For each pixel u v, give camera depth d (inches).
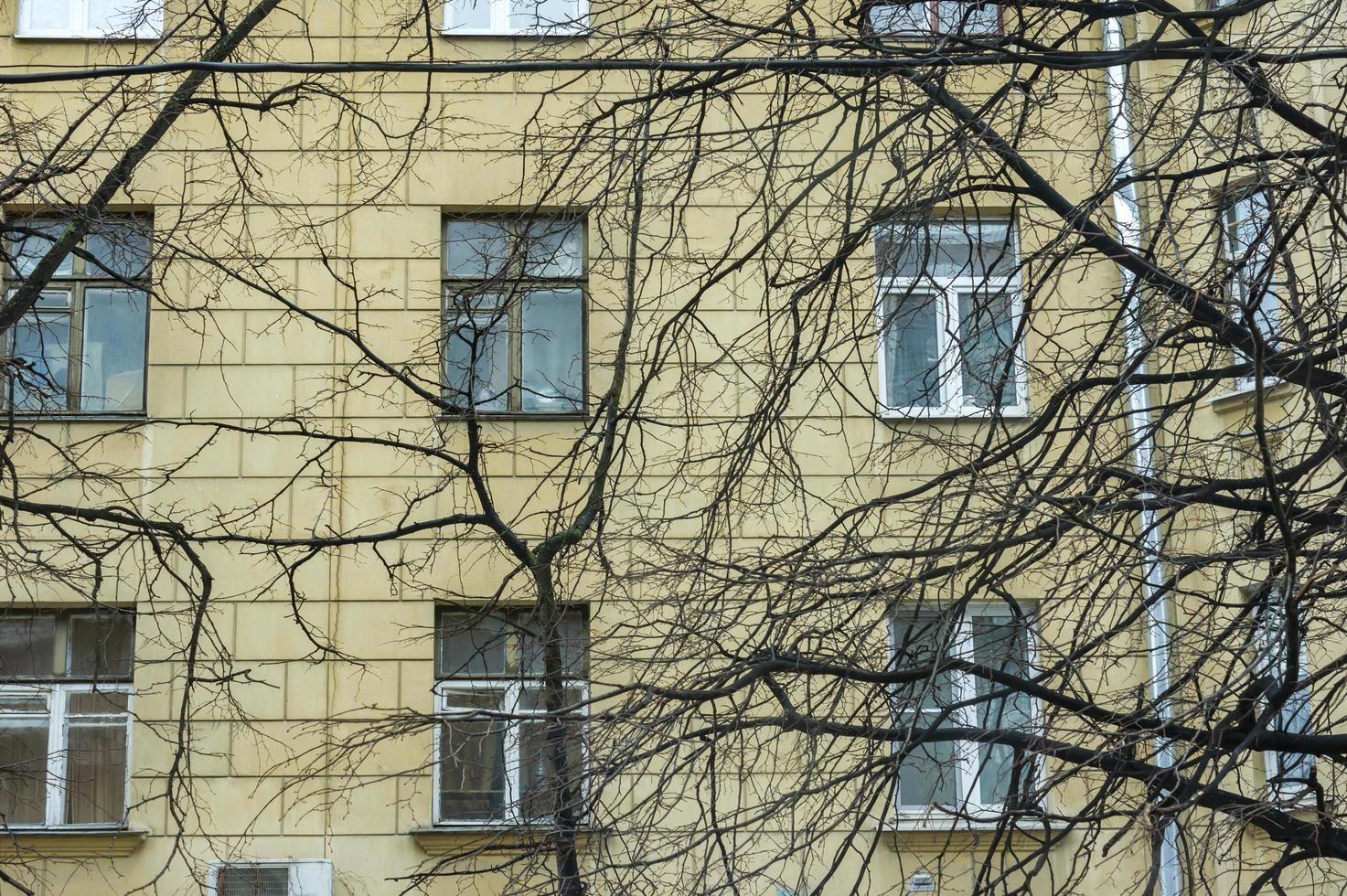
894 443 399.2
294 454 584.7
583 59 314.5
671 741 334.0
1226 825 322.7
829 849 527.2
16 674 573.3
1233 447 373.7
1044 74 430.0
